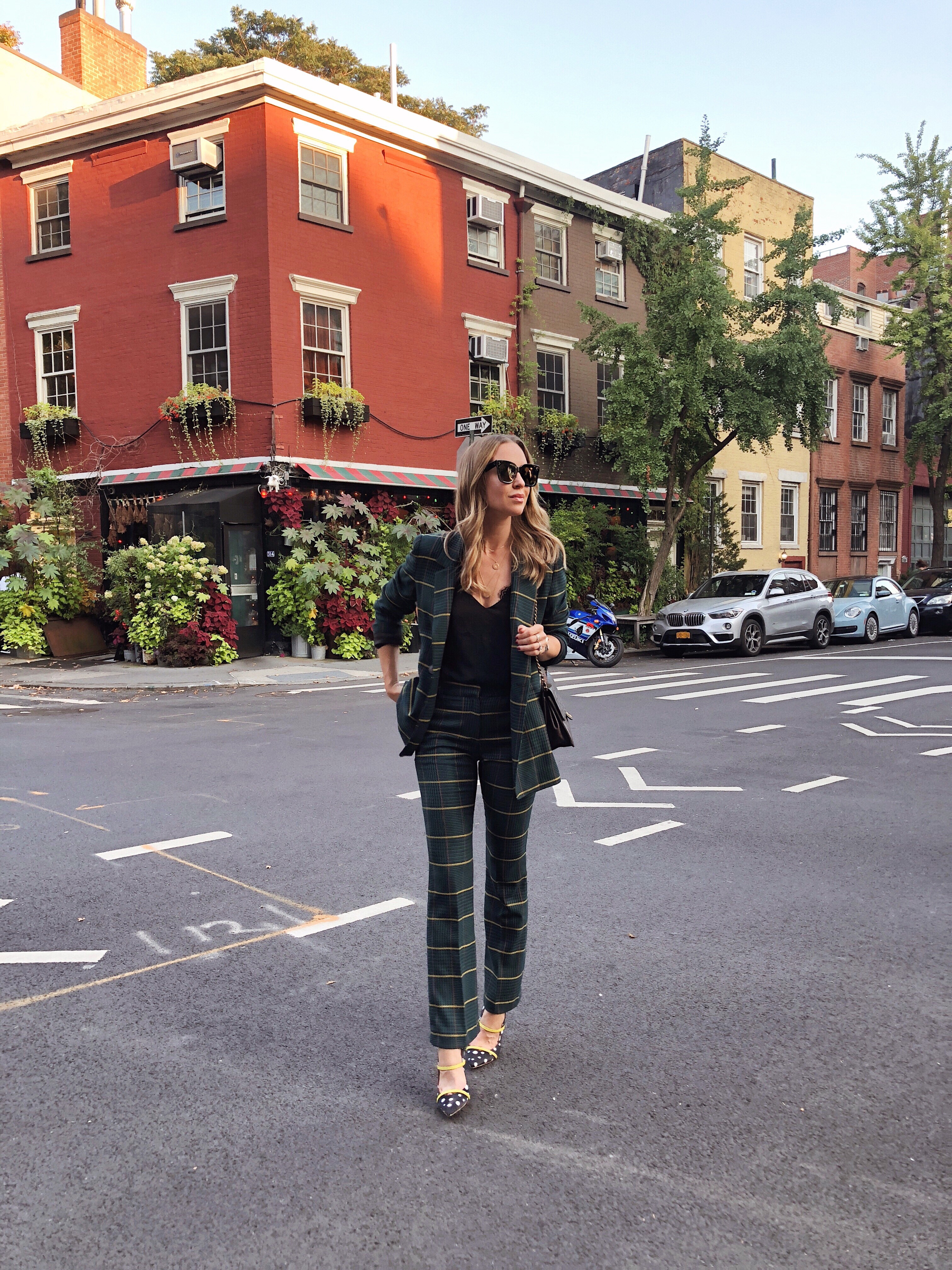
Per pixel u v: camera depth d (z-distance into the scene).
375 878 4.79
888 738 8.88
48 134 18.72
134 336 18.33
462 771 2.86
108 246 18.52
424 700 2.82
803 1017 3.35
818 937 4.08
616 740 8.76
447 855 2.82
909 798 6.52
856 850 5.34
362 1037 3.18
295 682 14.24
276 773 7.32
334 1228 2.23
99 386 18.81
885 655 18.06
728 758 7.91
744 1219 2.28
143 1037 3.18
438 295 19.72
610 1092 2.85
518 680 2.80
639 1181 2.42
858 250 41.56
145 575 16.02
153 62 30.22
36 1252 2.15
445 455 19.91
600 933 4.11
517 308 21.38
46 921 4.22
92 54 22.91
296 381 17.28
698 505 24.92
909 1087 2.88
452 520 19.28
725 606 18.03
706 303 19.28
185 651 15.74
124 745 8.65
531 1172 2.46
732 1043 3.16
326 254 17.67
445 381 19.92
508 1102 2.79
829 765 7.62
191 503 16.31
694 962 3.81
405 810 6.15
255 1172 2.45
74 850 5.29
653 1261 2.13
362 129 18.20
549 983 3.62
